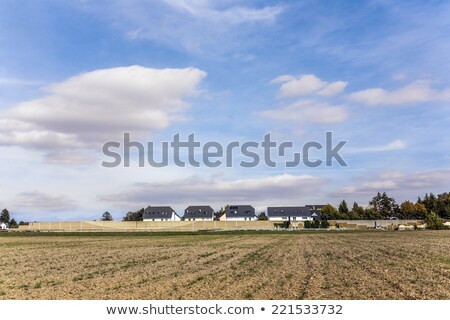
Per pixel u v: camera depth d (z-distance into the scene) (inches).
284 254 1563.7
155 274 1058.7
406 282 883.4
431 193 6338.6
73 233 3314.5
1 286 901.2
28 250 1839.3
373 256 1440.7
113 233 3316.9
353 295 761.0
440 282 882.1
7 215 6451.8
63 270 1152.8
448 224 4539.9
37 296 791.1
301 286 849.5
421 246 1882.4
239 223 4463.6
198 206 6363.2
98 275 1050.7
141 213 6756.9
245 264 1251.8
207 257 1488.7
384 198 6456.7
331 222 4746.6
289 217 5989.2
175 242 2349.9
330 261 1299.2
